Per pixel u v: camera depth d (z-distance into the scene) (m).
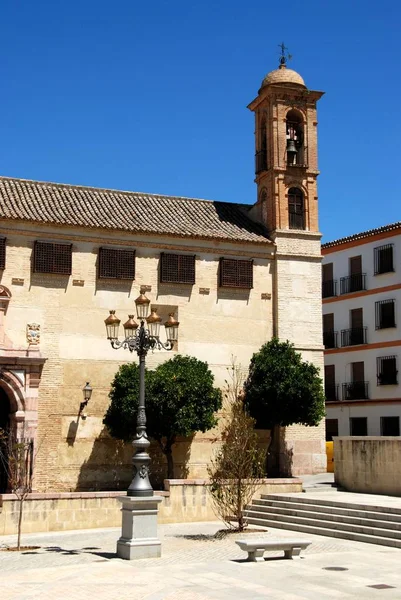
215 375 33.47
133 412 29.12
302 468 33.75
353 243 47.31
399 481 26.16
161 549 18.70
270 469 33.31
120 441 31.56
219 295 34.25
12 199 32.78
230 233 35.12
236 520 24.81
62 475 30.41
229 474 23.00
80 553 18.70
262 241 35.06
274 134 36.62
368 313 45.81
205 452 32.62
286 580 14.79
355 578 15.07
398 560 17.36
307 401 31.78
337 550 19.05
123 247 32.84
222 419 33.12
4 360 29.69
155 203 36.78
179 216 35.88
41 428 30.36
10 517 22.75
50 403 30.67
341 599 13.06
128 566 16.28
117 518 24.31
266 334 34.72
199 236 33.88
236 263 34.62
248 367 34.00
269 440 33.78
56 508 23.47
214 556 18.08
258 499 26.78
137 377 29.78
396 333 43.88
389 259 44.91
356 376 46.16
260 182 37.72
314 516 23.41
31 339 30.77
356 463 28.28
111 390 31.09
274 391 31.73
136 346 18.84
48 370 30.86
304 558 17.58
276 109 36.84
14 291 30.83
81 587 13.87
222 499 23.34
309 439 34.12
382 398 44.06
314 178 36.97
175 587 13.86
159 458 32.03
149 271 33.16
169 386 29.22
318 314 35.62
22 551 19.14
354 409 45.81
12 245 31.06
